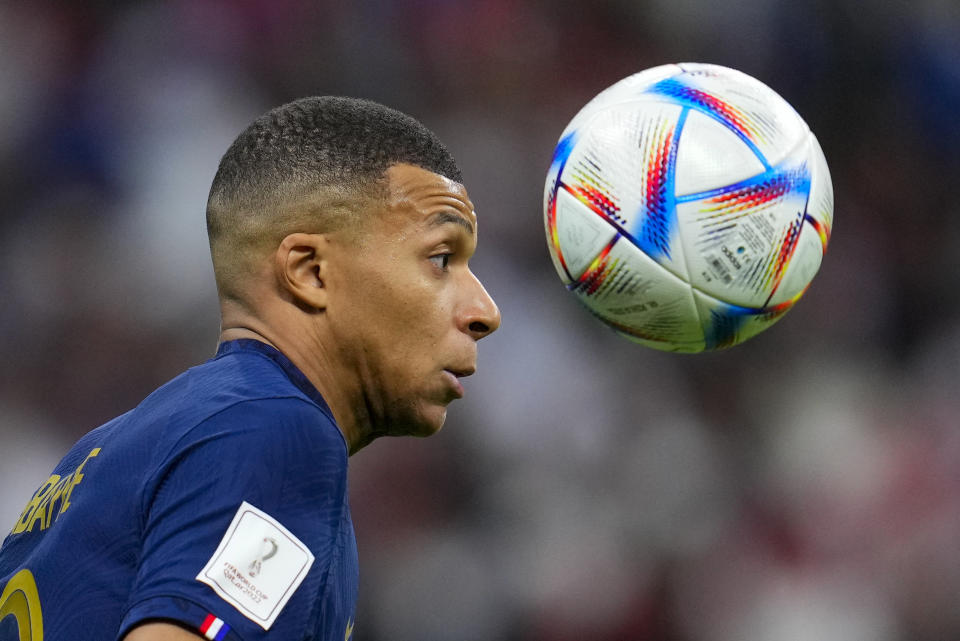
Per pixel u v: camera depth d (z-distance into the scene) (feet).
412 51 139.74
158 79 124.88
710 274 32.22
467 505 102.27
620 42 149.28
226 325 30.25
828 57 155.84
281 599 24.48
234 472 24.80
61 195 116.88
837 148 153.99
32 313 108.27
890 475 111.65
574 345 115.75
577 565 101.35
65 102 121.60
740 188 31.91
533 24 145.28
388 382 29.99
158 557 24.25
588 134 33.40
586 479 106.73
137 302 109.81
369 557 97.86
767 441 116.78
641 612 100.78
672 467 109.60
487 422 106.01
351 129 29.66
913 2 157.89
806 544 108.37
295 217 29.22
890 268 145.69
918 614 104.78
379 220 29.32
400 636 96.53
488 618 97.76
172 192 117.19
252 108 128.26
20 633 27.25
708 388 118.62
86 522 26.86
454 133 136.26
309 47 135.23
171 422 26.61
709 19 154.30
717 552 106.01
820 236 33.30
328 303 29.43
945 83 155.84
